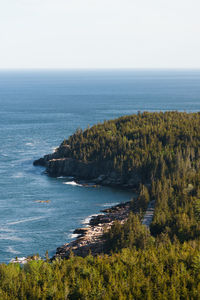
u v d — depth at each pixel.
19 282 109.94
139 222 152.00
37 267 120.25
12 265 119.44
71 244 147.88
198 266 114.88
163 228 148.38
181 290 105.06
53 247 148.12
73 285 109.50
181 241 138.75
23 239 153.62
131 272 115.00
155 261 117.94
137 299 103.06
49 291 105.88
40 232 159.88
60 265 122.00
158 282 108.56
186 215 150.50
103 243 144.50
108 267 115.62
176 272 112.88
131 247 133.62
